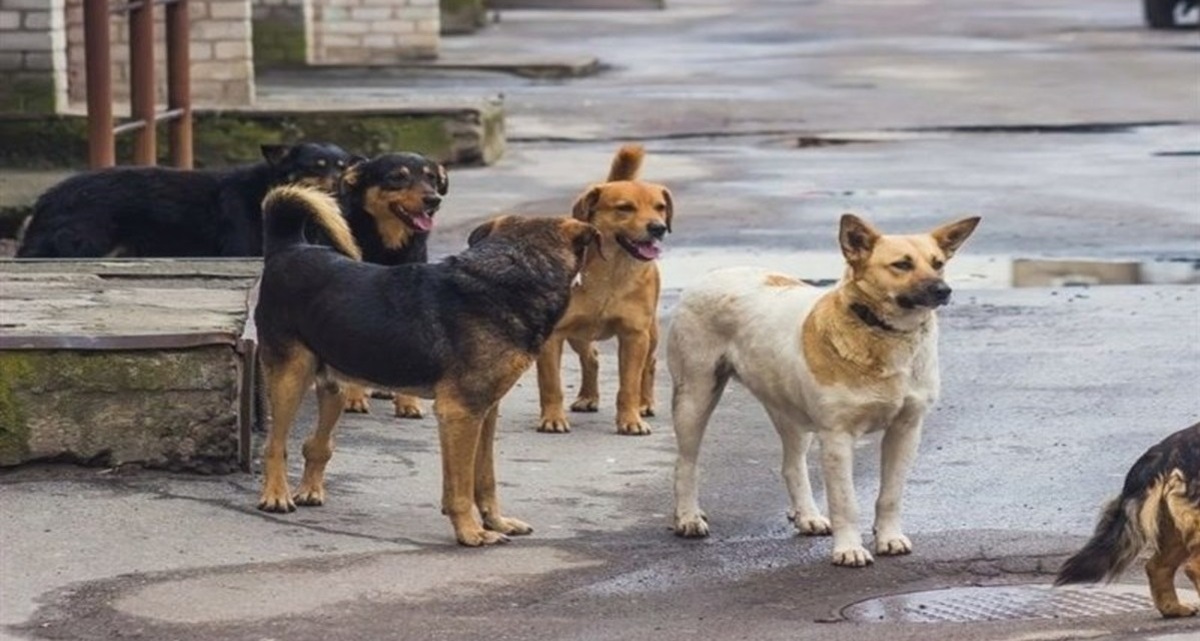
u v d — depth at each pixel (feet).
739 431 48.44
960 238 38.01
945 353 56.34
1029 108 116.47
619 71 140.26
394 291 39.19
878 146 102.27
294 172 55.36
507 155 98.32
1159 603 34.35
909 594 36.70
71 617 34.45
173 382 42.09
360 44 137.39
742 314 39.73
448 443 38.91
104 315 44.78
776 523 41.45
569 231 39.34
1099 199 83.87
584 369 50.19
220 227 56.29
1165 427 48.24
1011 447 46.70
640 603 36.04
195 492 41.57
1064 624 34.09
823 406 38.09
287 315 40.11
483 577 37.27
